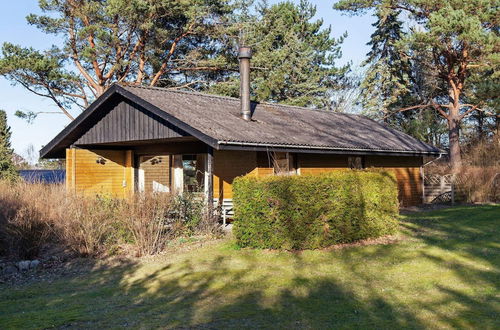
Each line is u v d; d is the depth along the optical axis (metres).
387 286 7.34
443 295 6.79
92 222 10.44
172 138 14.45
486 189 21.70
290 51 36.91
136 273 8.74
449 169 28.14
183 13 25.98
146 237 10.33
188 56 28.94
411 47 26.30
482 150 28.02
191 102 15.70
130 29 26.02
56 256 10.32
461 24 23.28
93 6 24.45
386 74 36.09
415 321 5.72
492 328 5.42
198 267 8.92
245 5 33.69
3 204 10.79
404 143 20.36
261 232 10.23
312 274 8.18
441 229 13.11
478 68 27.08
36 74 25.11
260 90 32.72
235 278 8.02
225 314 6.17
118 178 17.81
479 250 9.94
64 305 6.97
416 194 21.66
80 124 16.28
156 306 6.67
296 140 14.48
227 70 30.72
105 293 7.53
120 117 15.69
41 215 10.61
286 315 6.08
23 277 9.01
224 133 12.79
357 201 11.08
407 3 28.58
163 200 11.20
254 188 10.27
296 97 36.75
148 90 15.38
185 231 11.85
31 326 6.01
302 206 10.15
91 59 24.75
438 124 33.34
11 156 21.50
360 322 5.74
